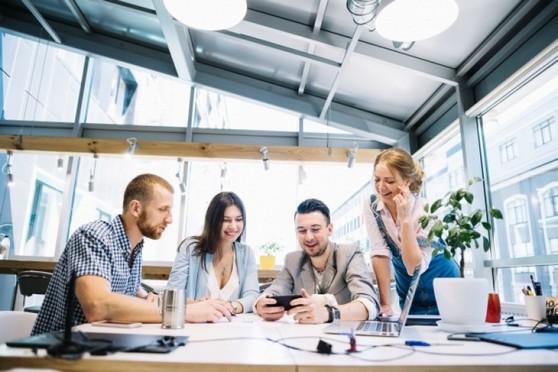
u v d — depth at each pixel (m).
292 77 3.57
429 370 0.57
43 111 3.86
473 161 2.60
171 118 3.91
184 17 1.74
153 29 3.50
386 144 3.83
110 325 0.97
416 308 1.56
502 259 2.28
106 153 3.59
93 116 3.95
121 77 4.12
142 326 0.98
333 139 3.88
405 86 3.07
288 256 1.76
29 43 3.93
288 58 3.25
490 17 2.16
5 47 3.84
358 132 3.67
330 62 2.81
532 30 2.08
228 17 1.74
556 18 1.95
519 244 2.31
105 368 0.58
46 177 3.71
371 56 2.63
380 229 1.69
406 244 1.31
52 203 3.64
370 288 1.43
